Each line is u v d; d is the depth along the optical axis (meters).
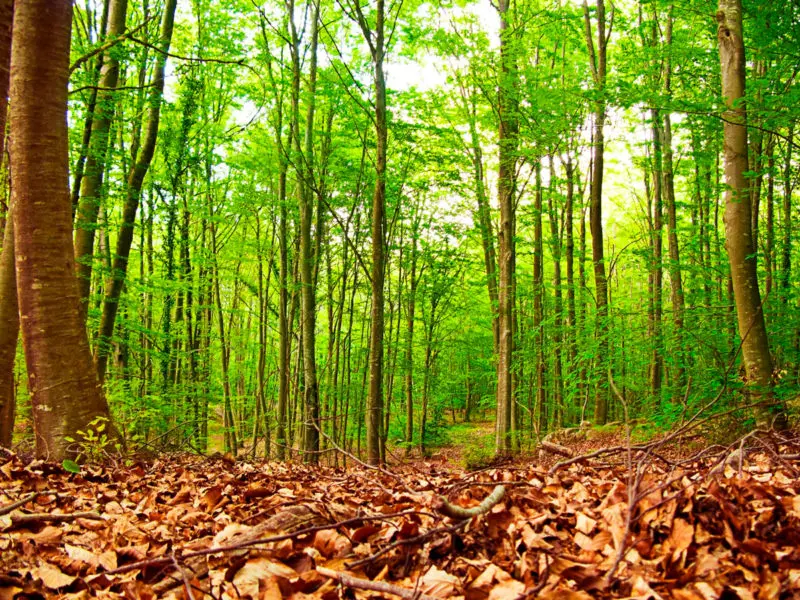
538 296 16.48
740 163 7.81
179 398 14.30
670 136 14.59
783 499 2.52
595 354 11.14
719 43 8.00
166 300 15.11
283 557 2.48
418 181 16.19
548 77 11.04
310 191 13.88
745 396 7.67
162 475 5.28
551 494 3.32
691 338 9.52
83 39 11.15
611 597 1.88
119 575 2.46
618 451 4.11
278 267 20.52
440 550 2.44
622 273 24.09
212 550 2.21
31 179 5.56
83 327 5.90
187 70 14.34
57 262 5.68
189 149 15.58
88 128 10.15
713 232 14.90
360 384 18.92
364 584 2.04
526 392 17.73
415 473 5.44
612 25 14.38
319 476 5.27
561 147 11.91
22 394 12.70
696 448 7.39
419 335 24.25
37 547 2.66
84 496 4.07
